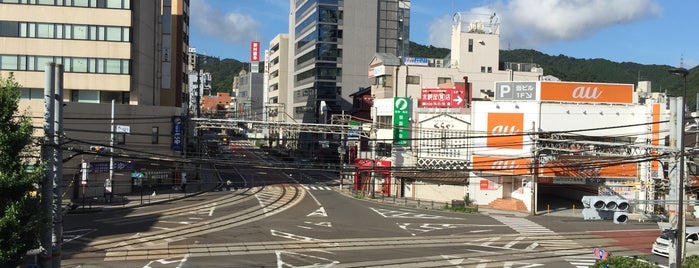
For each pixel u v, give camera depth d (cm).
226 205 4953
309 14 11400
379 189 6278
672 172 1906
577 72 14150
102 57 5716
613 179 5138
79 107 5031
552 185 6378
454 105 5784
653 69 14262
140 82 6122
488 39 8206
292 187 6688
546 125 5194
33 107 4881
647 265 1912
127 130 5216
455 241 3569
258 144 13200
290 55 13450
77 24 5656
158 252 3025
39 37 5538
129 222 3966
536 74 8262
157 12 6975
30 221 1623
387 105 6156
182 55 8569
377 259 2977
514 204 5222
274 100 14688
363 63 10962
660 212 4731
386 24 11206
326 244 3366
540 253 3225
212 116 15462
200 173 7800
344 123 7575
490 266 2872
